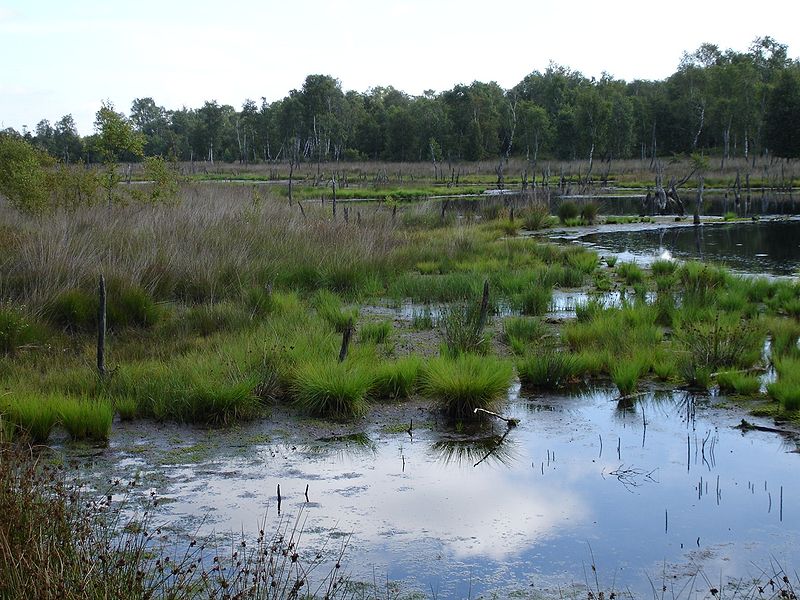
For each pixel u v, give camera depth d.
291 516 6.09
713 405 8.73
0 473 5.07
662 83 100.44
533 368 9.51
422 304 14.21
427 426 8.20
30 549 4.35
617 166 69.38
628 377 9.14
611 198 44.12
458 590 5.07
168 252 13.84
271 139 93.06
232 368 8.98
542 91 98.81
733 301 13.19
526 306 13.45
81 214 17.14
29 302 11.13
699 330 10.62
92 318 11.32
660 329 11.42
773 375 9.67
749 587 5.08
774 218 31.59
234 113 121.06
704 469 7.00
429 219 26.27
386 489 6.62
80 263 12.30
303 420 8.34
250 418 8.34
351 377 8.59
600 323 11.44
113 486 6.58
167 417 8.34
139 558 4.90
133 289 11.92
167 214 17.80
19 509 4.81
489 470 7.04
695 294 13.47
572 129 74.94
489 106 84.81
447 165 74.94
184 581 4.77
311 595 4.95
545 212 29.08
